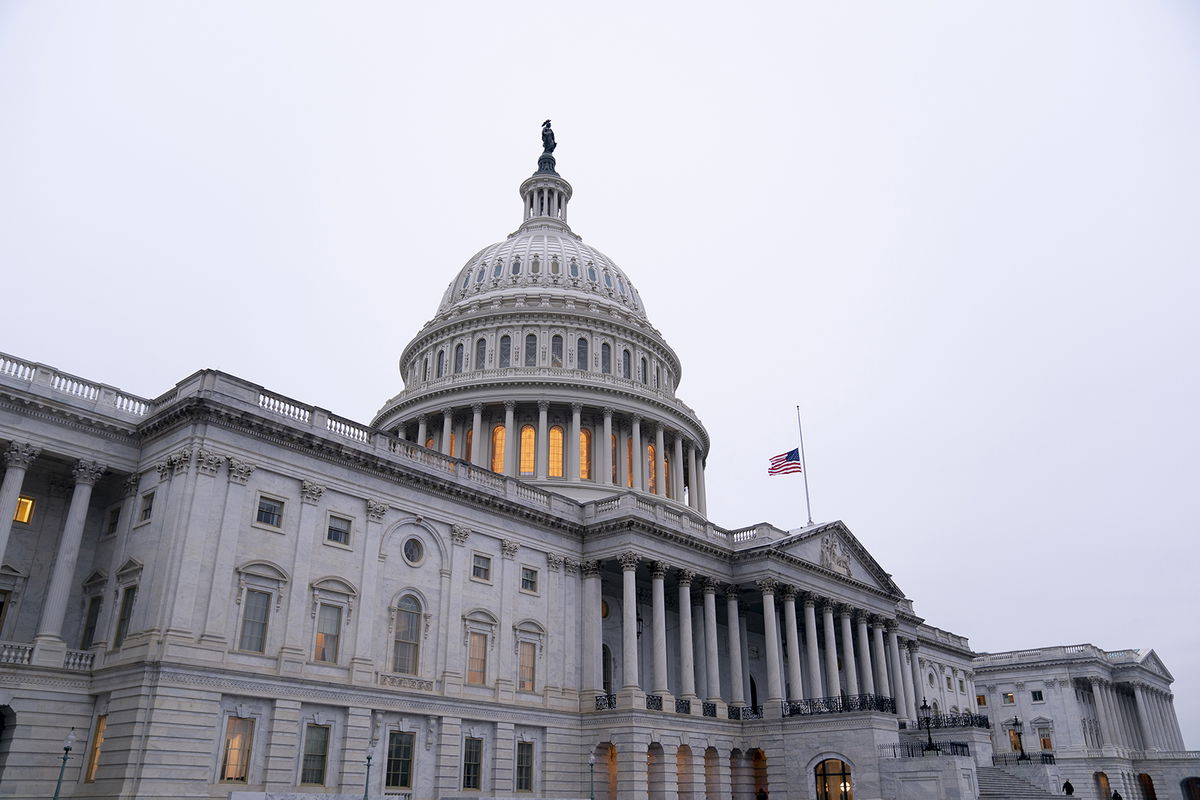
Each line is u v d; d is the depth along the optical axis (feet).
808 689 245.86
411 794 149.48
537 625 181.16
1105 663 382.63
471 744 162.71
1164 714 434.71
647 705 180.04
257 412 144.66
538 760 172.96
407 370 308.81
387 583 157.28
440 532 169.07
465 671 165.27
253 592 138.31
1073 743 356.79
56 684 126.31
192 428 137.59
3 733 121.60
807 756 191.62
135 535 139.23
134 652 126.62
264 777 131.64
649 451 277.44
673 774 178.50
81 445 139.33
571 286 300.20
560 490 247.70
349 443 156.66
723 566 214.48
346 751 142.10
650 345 297.33
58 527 142.31
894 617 257.55
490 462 258.57
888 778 179.01
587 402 263.08
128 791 116.67
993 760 241.55
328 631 146.92
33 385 135.85
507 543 180.45
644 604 212.02
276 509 145.18
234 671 130.72
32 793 119.65
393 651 155.43
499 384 261.24
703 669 205.46
